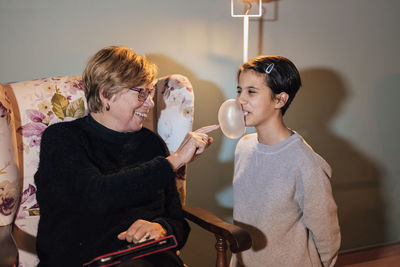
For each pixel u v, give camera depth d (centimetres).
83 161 106
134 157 120
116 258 94
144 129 129
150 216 114
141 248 97
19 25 150
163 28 167
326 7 192
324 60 197
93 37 159
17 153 120
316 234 117
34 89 128
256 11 179
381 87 211
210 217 116
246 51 160
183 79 139
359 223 219
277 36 186
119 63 109
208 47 175
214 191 188
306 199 114
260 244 124
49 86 129
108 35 161
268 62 116
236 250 103
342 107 205
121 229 108
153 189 107
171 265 102
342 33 198
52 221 109
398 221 227
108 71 108
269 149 121
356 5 198
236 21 178
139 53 166
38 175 112
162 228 107
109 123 116
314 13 191
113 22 160
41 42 154
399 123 219
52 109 128
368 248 220
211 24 174
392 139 219
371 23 203
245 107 118
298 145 117
